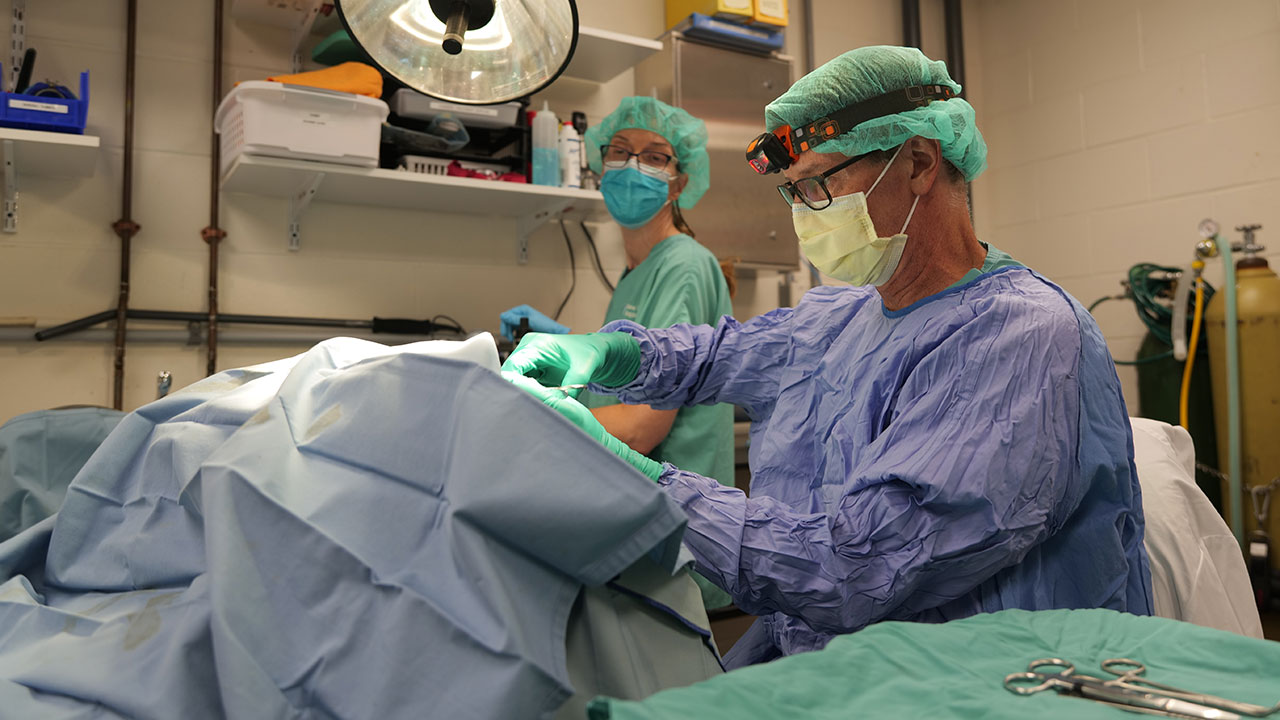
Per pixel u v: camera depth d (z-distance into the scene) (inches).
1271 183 120.7
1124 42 137.5
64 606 31.9
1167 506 53.5
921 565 35.0
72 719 24.8
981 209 157.2
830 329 50.3
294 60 103.3
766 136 46.1
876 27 149.0
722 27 117.6
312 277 104.3
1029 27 151.3
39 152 84.9
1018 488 35.4
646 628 28.4
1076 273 143.4
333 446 28.3
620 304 89.0
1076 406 38.0
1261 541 112.3
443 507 25.8
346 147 89.9
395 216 109.2
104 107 95.0
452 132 98.7
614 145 88.6
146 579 29.9
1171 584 51.4
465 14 41.8
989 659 25.8
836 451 44.2
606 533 24.5
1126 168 136.9
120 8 96.0
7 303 90.4
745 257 121.1
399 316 109.0
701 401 57.9
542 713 22.6
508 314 84.7
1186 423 121.0
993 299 39.8
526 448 24.9
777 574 36.0
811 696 22.3
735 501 37.7
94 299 93.9
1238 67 124.3
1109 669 24.9
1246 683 23.5
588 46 108.0
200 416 32.9
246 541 25.8
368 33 43.9
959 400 37.2
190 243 98.5
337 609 24.9
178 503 30.8
